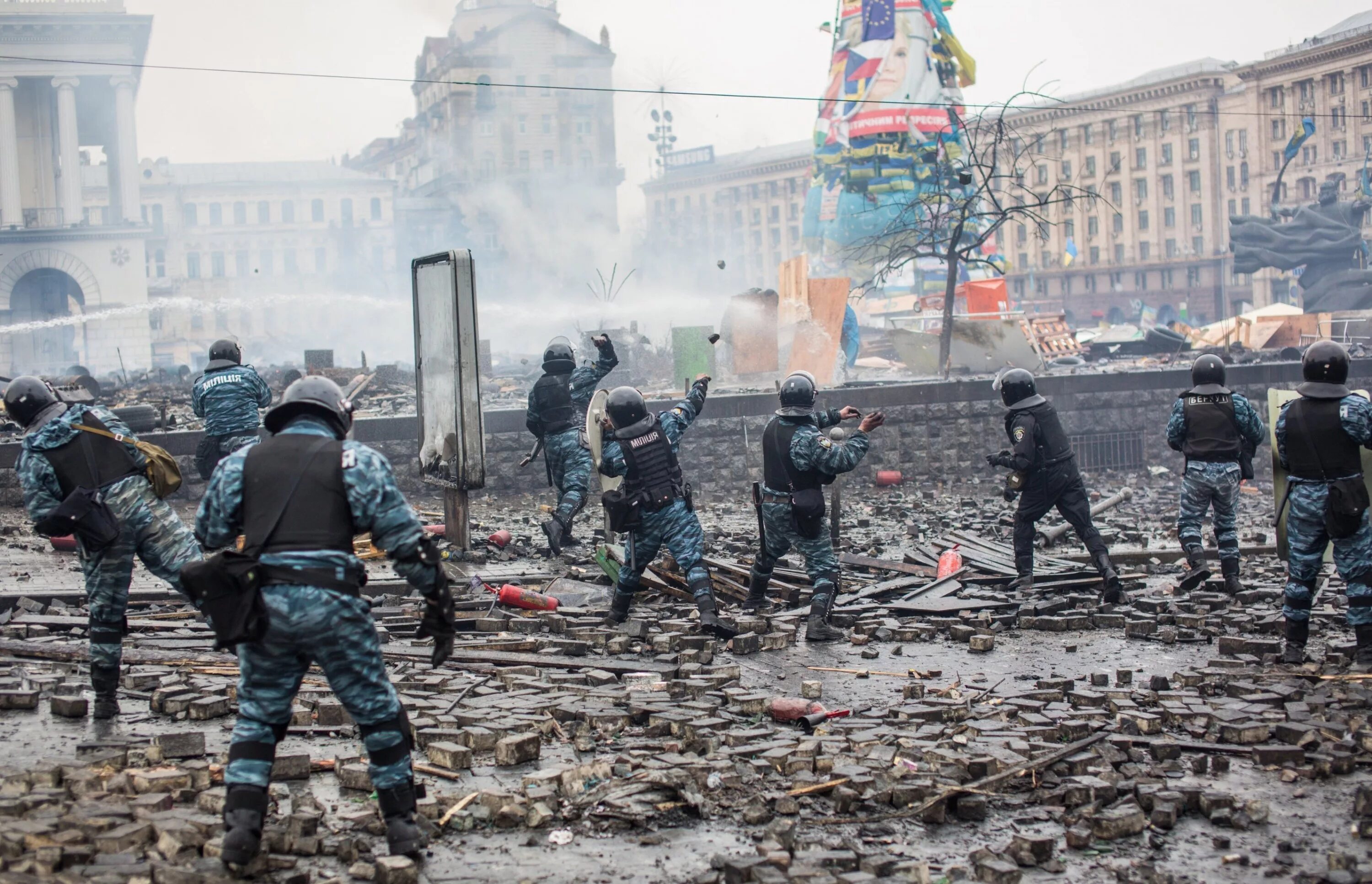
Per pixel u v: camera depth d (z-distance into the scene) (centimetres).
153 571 604
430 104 10875
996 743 546
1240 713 589
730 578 938
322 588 388
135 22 7156
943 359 2628
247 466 403
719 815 468
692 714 577
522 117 10219
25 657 713
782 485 806
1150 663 735
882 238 3594
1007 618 858
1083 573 1007
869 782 484
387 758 407
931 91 4122
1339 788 507
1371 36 8456
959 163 3953
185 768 490
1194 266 9819
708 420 1744
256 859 393
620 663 700
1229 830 462
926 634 815
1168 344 3806
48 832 406
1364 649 705
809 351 2317
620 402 782
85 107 7969
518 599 843
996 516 1435
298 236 10550
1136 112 10050
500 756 512
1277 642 752
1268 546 1173
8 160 7112
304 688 625
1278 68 9225
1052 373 2683
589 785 488
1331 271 4212
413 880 391
